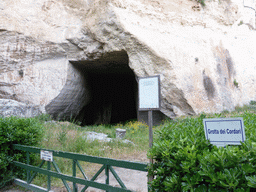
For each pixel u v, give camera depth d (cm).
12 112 1119
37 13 1527
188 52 1628
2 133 437
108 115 2441
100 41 1497
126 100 2688
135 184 459
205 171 169
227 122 223
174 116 1527
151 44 1452
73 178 321
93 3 1571
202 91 1588
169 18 1689
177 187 191
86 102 2117
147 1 1622
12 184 444
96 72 2094
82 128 1177
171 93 1484
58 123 1151
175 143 237
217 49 1870
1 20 1346
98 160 292
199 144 233
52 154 357
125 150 731
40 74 1538
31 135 484
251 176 153
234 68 1967
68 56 1650
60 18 1619
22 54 1457
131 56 1467
